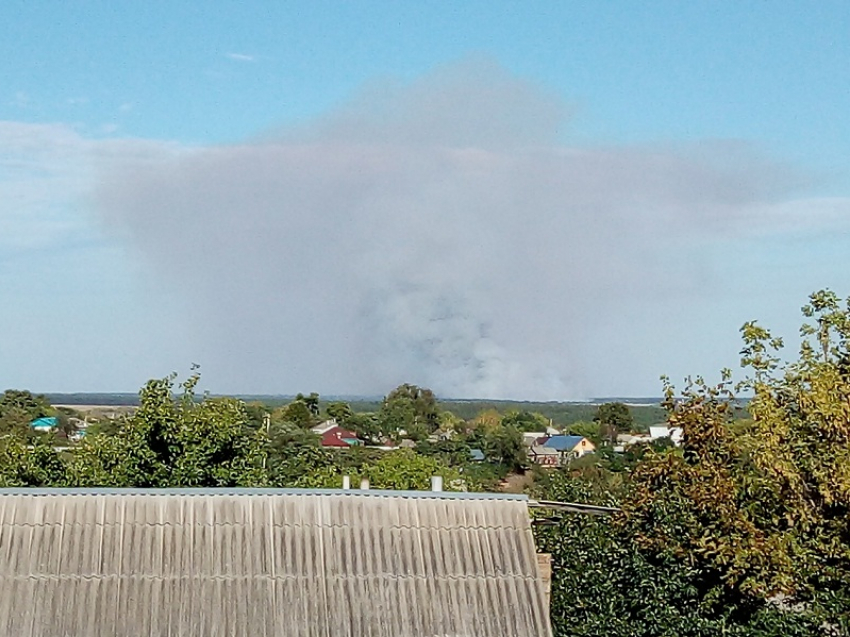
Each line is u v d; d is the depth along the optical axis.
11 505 17.20
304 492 18.08
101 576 16.53
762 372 22.83
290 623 16.38
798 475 20.95
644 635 20.34
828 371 21.88
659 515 20.86
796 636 19.89
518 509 18.38
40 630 15.86
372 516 17.88
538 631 16.84
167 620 16.17
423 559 17.41
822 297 23.25
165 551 16.95
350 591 16.86
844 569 20.56
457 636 16.61
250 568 16.94
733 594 20.53
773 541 20.12
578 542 21.53
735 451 21.92
